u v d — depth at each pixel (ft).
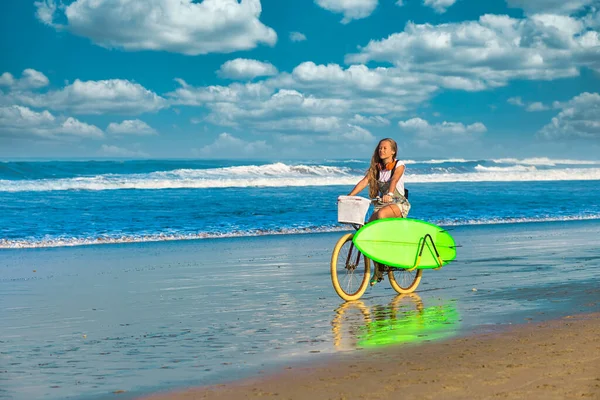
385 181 23.85
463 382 11.19
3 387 12.59
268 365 13.50
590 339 14.40
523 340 14.65
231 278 29.50
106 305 22.99
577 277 26.99
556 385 10.75
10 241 47.52
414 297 23.00
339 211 22.94
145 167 155.12
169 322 19.44
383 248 23.11
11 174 129.80
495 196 97.04
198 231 54.90
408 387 11.06
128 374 13.38
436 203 83.61
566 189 116.16
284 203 82.53
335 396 10.78
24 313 21.59
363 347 14.88
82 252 42.45
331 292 24.93
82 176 130.93
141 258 38.65
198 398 11.18
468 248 39.78
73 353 15.61
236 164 223.51
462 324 17.25
